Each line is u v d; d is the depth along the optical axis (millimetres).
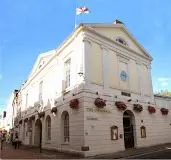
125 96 21703
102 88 19484
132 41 25172
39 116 25344
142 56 25656
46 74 26516
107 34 22047
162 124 25844
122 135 19906
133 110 22109
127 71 23000
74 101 18031
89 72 18734
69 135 18797
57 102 22000
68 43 21578
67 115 20484
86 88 18047
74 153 17562
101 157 16062
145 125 23188
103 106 18500
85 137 16828
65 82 21672
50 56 26672
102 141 17938
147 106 24250
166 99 27500
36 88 29797
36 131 28594
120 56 22594
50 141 22484
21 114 37656
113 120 19469
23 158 16219
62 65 22406
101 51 20484
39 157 16703
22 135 35000
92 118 17734
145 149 19969
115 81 21109
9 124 53750
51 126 22641
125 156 16203
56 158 15984
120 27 23547
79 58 19281
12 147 30047
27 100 34750
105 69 20297
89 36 19688
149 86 25656
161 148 20484
